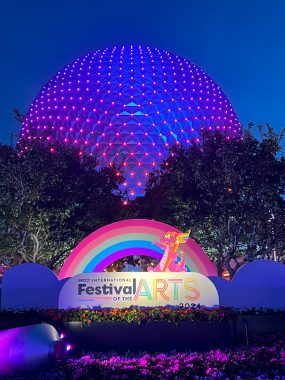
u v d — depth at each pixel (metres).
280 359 12.68
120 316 15.09
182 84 62.34
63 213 32.06
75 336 15.12
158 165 56.41
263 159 32.09
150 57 64.38
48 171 32.19
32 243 32.25
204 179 32.53
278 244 32.34
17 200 30.28
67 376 11.83
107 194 36.16
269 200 32.19
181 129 59.00
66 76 64.06
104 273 16.52
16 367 11.53
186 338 15.02
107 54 65.44
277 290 20.34
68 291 16.41
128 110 58.22
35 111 63.16
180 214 33.38
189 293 16.36
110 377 11.80
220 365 12.29
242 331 17.56
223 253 35.34
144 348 14.92
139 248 21.83
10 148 32.69
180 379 11.52
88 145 57.59
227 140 33.19
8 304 20.34
